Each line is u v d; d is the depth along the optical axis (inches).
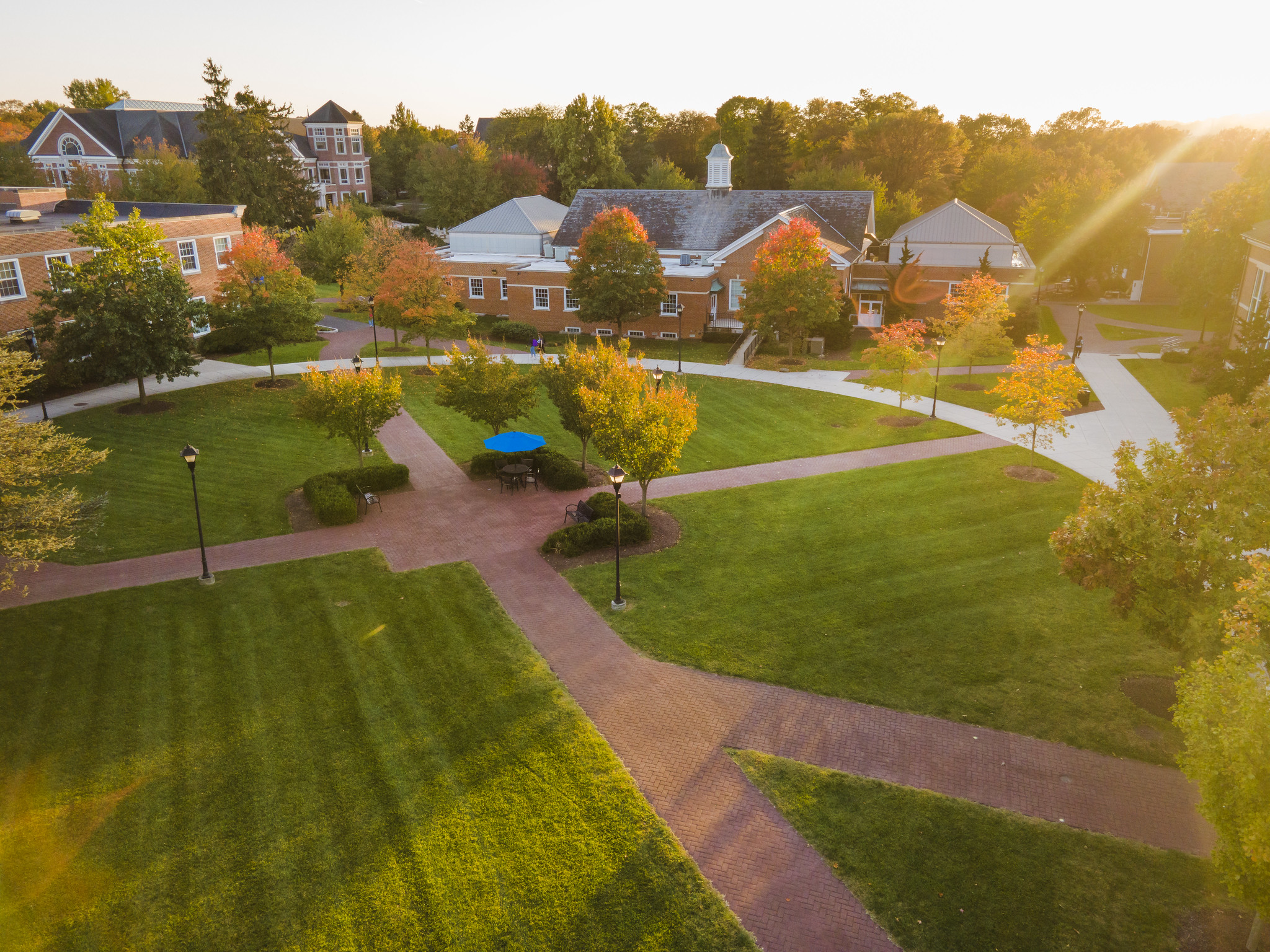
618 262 1824.6
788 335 1867.6
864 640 679.1
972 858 455.5
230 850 459.5
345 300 2306.8
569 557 846.5
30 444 669.9
